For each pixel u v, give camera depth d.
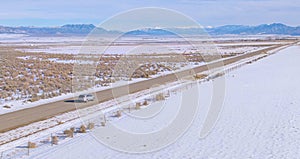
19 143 18.17
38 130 20.89
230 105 28.25
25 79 43.06
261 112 25.58
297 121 22.64
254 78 46.22
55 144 17.89
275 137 19.00
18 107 28.06
